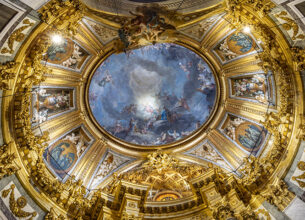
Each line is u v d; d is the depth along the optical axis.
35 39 10.91
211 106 17.64
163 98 19.69
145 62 18.77
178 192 15.31
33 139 12.33
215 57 15.82
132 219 12.93
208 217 13.16
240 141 15.81
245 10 11.19
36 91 13.42
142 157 17.17
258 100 14.88
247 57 14.51
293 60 11.09
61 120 15.20
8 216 10.30
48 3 10.07
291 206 11.36
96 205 13.70
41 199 11.83
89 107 16.89
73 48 14.37
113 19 13.15
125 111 19.19
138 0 12.81
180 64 18.36
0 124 10.92
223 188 13.78
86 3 11.60
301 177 11.50
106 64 17.45
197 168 16.05
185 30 14.29
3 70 10.19
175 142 17.56
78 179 15.09
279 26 10.74
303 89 11.54
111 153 16.95
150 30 13.93
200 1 12.37
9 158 10.94
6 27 9.47
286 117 12.37
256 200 12.66
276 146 12.84
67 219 12.29
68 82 15.28
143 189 14.45
